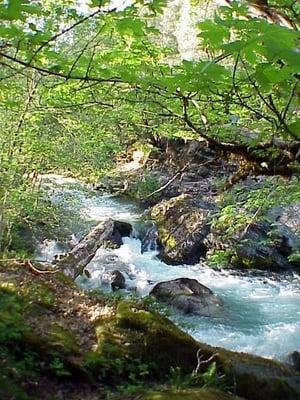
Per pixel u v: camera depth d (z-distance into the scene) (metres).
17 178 11.34
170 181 6.32
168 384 4.73
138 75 3.95
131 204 18.48
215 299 10.15
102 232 10.20
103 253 14.09
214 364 4.90
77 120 9.95
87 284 11.31
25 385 4.15
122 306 5.86
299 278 12.31
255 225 12.96
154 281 12.14
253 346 8.36
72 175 13.15
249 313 10.02
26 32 2.83
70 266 8.74
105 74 4.22
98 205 18.17
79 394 4.33
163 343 5.25
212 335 8.73
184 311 9.59
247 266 12.76
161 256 14.12
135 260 13.88
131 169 19.59
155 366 5.02
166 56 5.57
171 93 3.41
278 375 5.39
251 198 8.16
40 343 4.77
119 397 4.25
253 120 5.25
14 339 4.69
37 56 3.39
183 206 15.42
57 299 6.29
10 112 10.27
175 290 10.12
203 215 14.45
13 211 11.52
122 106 6.29
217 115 5.10
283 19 2.81
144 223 15.70
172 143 11.09
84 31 6.15
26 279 6.80
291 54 1.53
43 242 13.12
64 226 13.91
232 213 8.52
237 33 2.00
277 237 12.86
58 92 7.21
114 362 4.83
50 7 4.66
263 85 1.90
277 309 10.31
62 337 5.05
